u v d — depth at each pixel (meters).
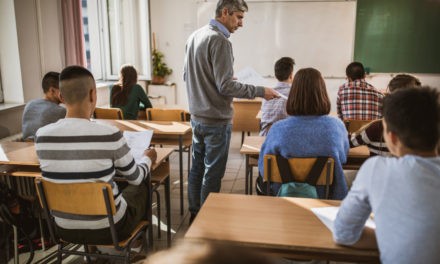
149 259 0.37
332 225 1.40
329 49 6.09
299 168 1.89
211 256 0.34
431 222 1.03
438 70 6.00
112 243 1.76
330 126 1.91
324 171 1.88
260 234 1.33
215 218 1.45
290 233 1.34
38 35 3.89
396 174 1.08
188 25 6.41
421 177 1.06
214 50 2.50
